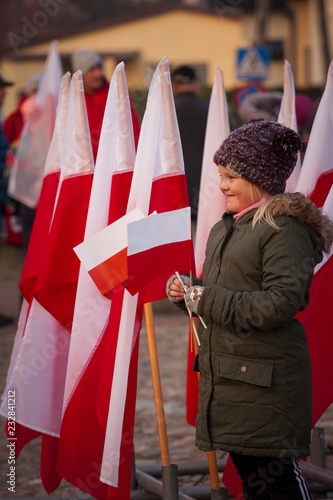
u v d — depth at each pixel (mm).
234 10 22641
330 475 3324
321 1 16719
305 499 2572
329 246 2555
